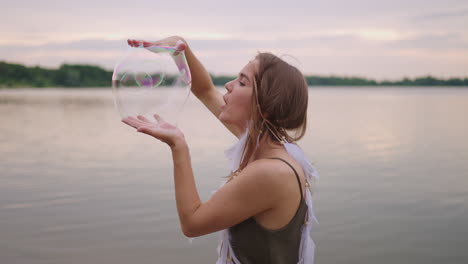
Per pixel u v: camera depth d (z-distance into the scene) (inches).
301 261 56.3
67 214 169.8
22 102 1044.5
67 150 327.6
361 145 353.7
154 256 132.3
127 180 224.5
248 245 53.6
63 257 131.0
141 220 162.7
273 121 55.8
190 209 50.9
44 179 229.0
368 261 128.0
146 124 51.7
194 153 306.8
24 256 131.3
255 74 55.8
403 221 161.6
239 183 50.9
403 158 294.0
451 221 161.9
